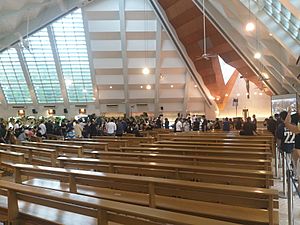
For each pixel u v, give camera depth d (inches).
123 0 683.4
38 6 478.3
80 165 175.5
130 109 965.8
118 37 779.4
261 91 872.3
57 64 842.2
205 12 543.8
